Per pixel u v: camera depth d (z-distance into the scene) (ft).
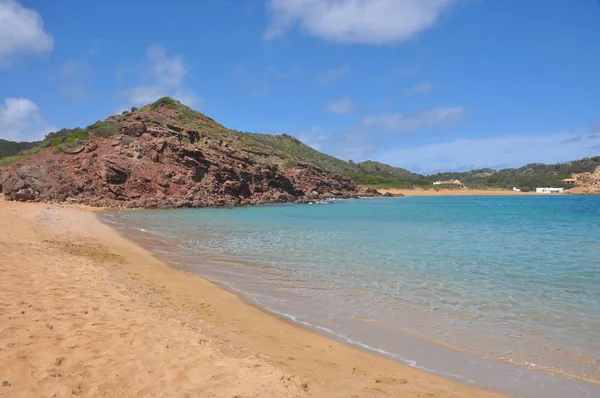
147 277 41.16
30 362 17.40
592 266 49.60
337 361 23.02
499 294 36.96
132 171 164.14
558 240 75.00
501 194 488.85
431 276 44.04
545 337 26.94
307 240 72.13
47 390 15.47
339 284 40.60
